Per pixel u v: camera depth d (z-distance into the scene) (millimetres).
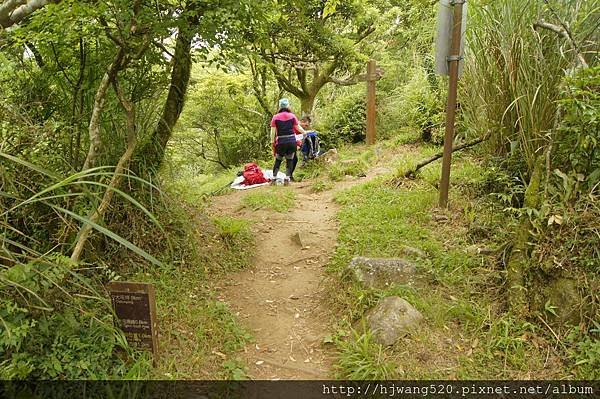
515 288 3412
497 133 5492
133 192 4344
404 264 3961
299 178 8883
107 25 3674
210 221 5500
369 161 8836
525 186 4527
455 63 4902
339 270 4320
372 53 12812
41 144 3477
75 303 3000
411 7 11391
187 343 3303
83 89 4035
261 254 5113
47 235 3654
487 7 5152
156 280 4016
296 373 3184
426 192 5684
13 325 2488
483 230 4488
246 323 3787
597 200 3291
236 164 13547
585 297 3061
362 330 3395
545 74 4328
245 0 3586
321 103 14336
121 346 2973
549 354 3010
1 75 3947
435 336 3256
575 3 4258
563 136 3604
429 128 9312
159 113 4797
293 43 8922
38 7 3270
